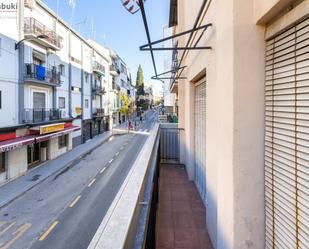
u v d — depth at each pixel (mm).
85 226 8141
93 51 30234
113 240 1112
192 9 6320
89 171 15312
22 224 8406
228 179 2594
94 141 27672
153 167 3418
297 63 1920
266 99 2434
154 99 130125
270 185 2354
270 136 2354
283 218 2117
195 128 7105
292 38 1982
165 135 10148
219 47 3016
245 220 2463
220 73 2961
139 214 1925
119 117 50594
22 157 14570
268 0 2055
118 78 48156
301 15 1780
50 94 18938
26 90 15586
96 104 32938
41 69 16172
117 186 12172
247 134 2445
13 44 14148
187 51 7836
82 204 10023
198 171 6430
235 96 2426
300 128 1869
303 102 1834
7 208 9836
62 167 16391
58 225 8266
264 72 2447
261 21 2332
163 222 4625
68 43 22578
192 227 4418
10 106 13953
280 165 2166
